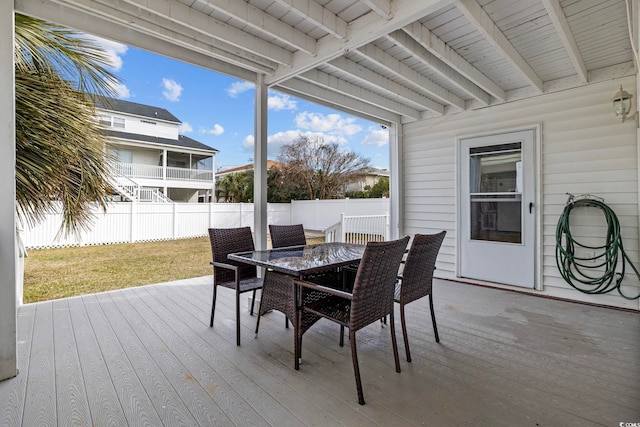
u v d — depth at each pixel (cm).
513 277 430
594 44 308
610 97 359
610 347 252
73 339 265
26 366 219
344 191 1627
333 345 257
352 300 187
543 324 303
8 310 204
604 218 364
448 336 274
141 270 583
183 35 289
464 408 175
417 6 238
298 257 263
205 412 171
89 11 246
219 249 300
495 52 329
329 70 380
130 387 194
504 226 439
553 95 398
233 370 216
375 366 222
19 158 253
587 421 164
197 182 1426
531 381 203
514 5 249
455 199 488
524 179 420
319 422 163
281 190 1603
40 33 267
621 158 354
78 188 311
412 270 238
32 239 666
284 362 228
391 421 164
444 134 501
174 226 858
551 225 400
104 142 331
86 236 724
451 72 369
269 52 319
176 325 298
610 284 357
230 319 315
